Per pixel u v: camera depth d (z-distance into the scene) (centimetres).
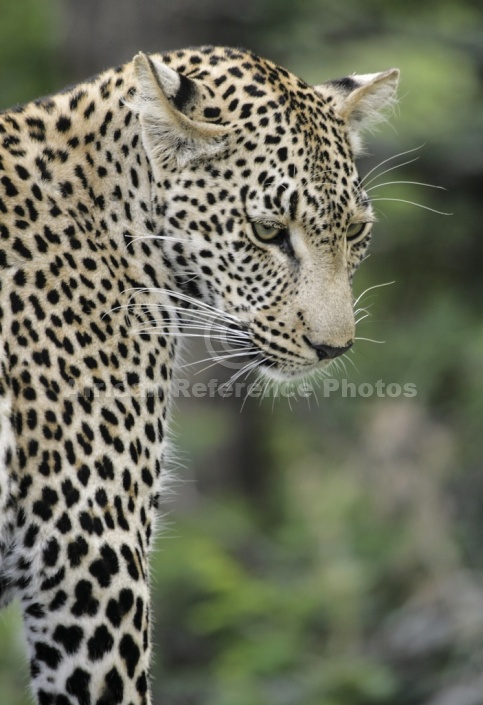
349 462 1986
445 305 2147
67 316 663
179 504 1875
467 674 1423
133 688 664
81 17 1977
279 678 1447
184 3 1958
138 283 699
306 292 716
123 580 658
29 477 645
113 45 1962
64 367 656
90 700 661
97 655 656
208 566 1622
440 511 1742
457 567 1645
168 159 693
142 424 682
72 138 697
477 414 1861
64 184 686
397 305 2305
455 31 2142
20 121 694
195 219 698
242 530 1878
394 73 779
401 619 1557
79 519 650
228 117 694
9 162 677
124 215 699
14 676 1327
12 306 651
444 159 2028
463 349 2045
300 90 730
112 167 699
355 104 762
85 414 658
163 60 727
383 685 1388
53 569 650
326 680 1402
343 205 720
